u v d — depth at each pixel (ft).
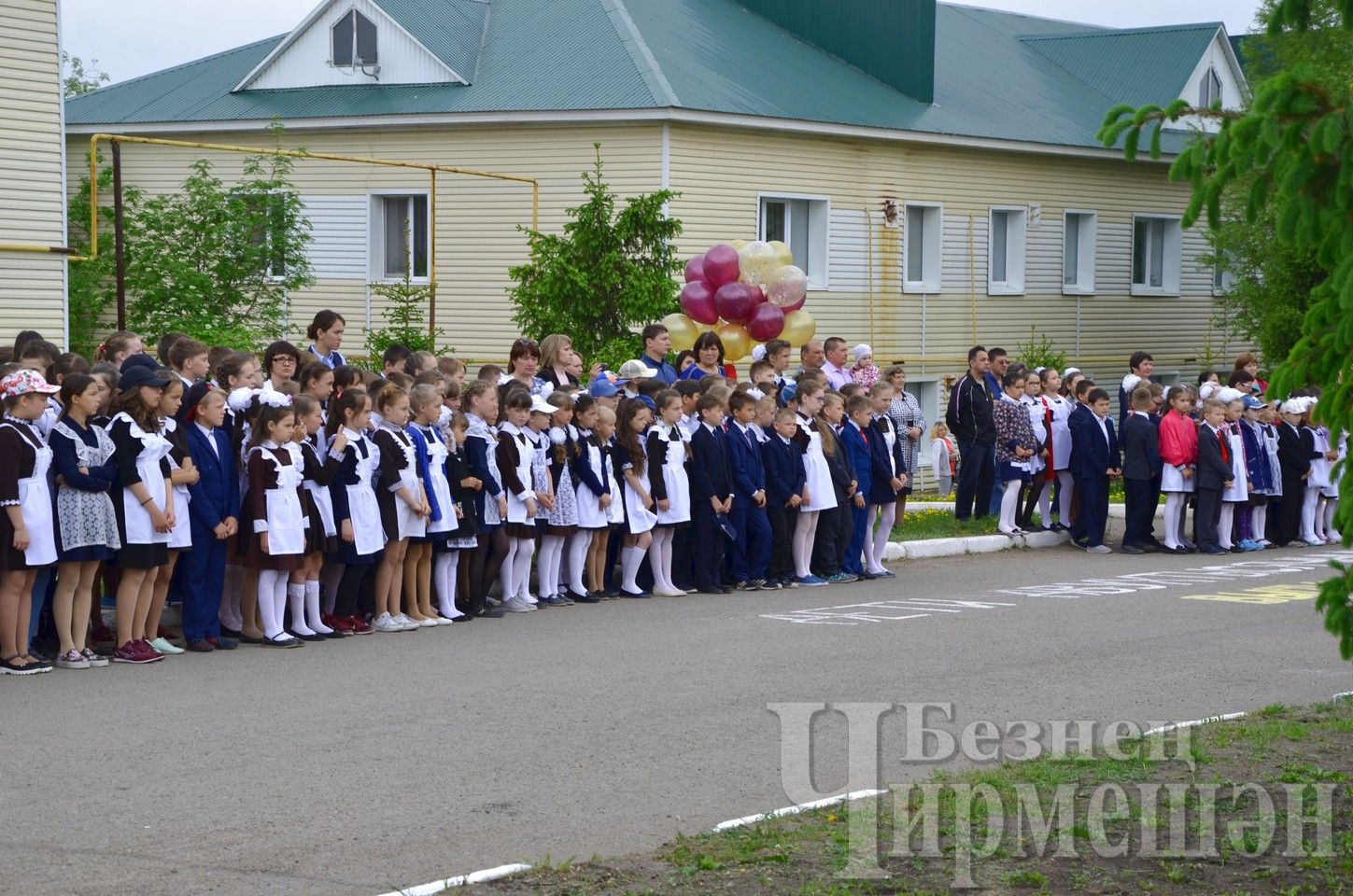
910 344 96.63
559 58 85.81
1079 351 110.01
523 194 84.07
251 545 37.60
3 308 63.67
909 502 77.15
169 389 35.58
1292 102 19.69
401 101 86.74
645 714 30.58
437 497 41.37
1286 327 93.40
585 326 67.92
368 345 77.20
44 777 25.53
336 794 24.72
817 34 100.99
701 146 82.33
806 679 34.32
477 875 20.51
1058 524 65.77
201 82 95.91
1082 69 119.96
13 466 33.04
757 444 49.88
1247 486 63.31
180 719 29.76
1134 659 37.45
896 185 94.58
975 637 40.29
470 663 35.88
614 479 46.78
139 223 93.61
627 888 20.27
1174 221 117.08
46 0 64.69
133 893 20.10
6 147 63.57
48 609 36.86
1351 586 21.58
